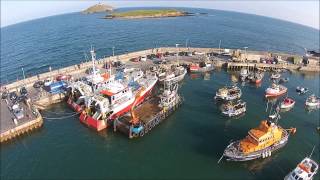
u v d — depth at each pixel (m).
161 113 71.38
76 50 157.38
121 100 74.25
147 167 54.88
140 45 167.75
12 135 64.69
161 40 183.38
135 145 62.28
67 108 80.19
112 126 69.44
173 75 98.62
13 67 132.50
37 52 158.38
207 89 95.00
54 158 58.09
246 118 75.56
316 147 63.62
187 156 58.28
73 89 80.06
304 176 49.34
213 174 53.09
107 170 54.06
